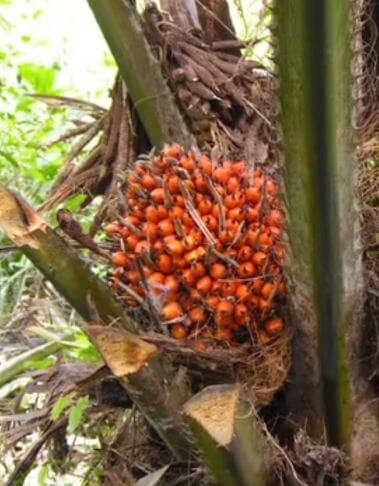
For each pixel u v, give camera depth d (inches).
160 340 62.9
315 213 59.8
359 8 57.2
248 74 84.6
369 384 68.0
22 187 119.5
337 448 66.9
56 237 61.5
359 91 59.0
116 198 80.0
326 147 57.3
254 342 67.5
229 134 82.9
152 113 83.3
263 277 66.7
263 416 69.6
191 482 67.7
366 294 66.4
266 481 60.7
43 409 72.7
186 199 67.2
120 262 69.2
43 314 93.5
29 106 125.7
